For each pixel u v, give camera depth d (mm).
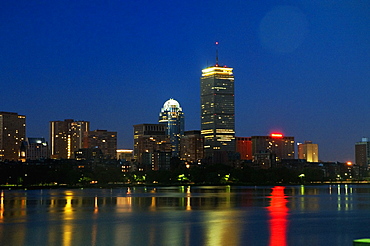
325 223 137625
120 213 165875
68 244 102812
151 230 122812
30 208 187625
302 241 106375
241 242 104750
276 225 132875
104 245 101500
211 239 108438
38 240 107312
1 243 104062
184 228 126500
